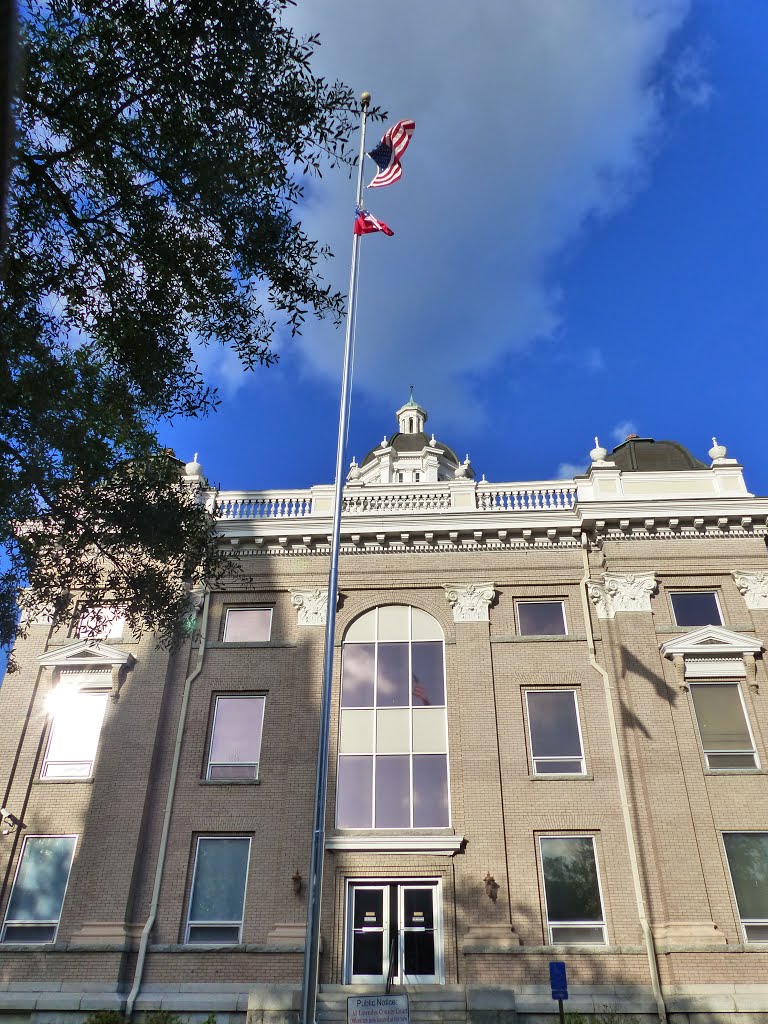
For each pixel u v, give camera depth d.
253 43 11.85
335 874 20.16
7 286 12.25
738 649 22.17
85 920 19.69
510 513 24.64
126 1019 17.95
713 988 18.06
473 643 23.17
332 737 22.06
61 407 13.48
